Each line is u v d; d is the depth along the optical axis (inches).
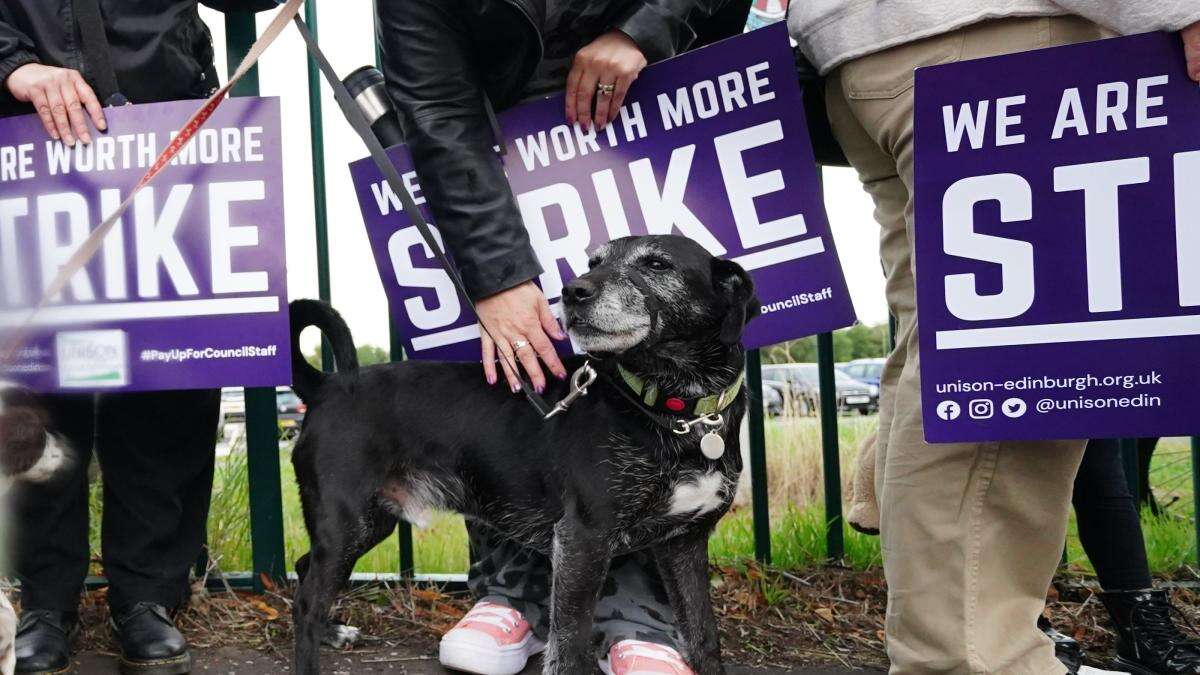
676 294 79.3
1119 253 67.1
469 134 82.3
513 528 85.4
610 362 81.9
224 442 134.5
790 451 164.1
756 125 88.4
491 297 81.7
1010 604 70.3
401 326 93.6
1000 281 69.2
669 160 89.4
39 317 86.3
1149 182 66.5
